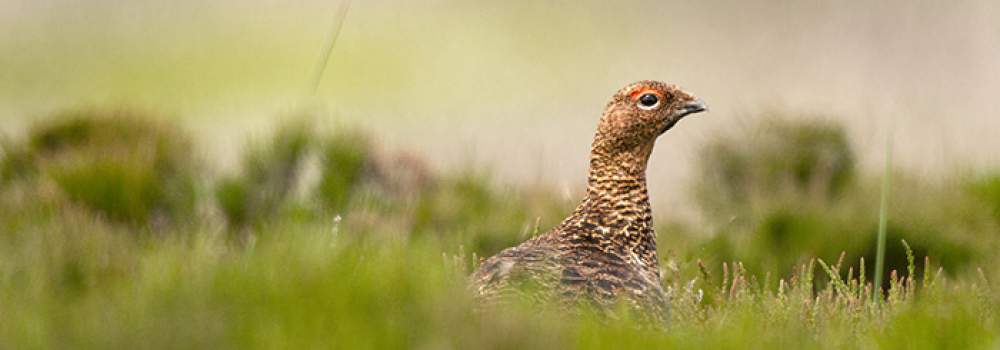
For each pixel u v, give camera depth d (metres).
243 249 14.77
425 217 16.95
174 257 12.11
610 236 13.25
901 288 13.27
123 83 46.16
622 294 11.54
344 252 12.77
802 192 18.19
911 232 16.70
